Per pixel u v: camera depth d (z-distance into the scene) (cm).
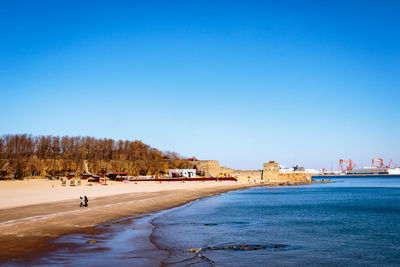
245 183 17975
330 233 3062
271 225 3519
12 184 10562
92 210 4028
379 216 4406
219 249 2306
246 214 4509
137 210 4572
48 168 15662
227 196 8738
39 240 2356
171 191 8944
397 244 2586
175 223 3512
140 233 2811
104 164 17350
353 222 3806
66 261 1836
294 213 4700
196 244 2442
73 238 2481
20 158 14988
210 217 4100
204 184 14338
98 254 2023
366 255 2231
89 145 19238
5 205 4469
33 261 1817
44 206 4350
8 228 2731
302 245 2512
